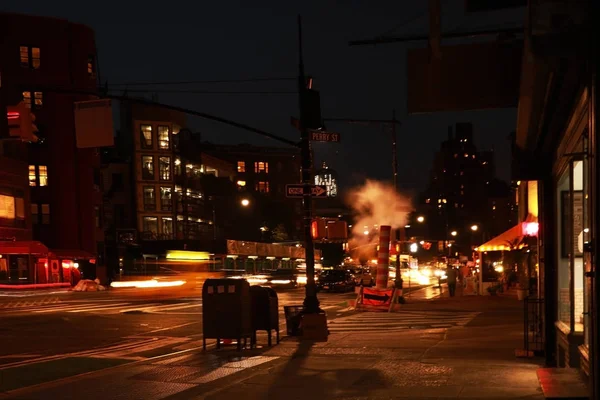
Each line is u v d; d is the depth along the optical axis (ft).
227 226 281.33
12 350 51.34
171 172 243.81
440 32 26.63
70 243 185.37
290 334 55.52
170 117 245.45
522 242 92.12
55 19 184.24
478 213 470.39
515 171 36.11
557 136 31.14
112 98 52.42
